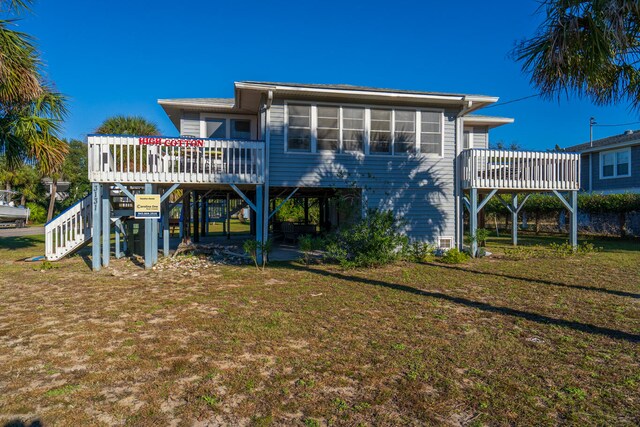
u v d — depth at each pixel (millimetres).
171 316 6305
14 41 10484
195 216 19062
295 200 23297
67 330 5617
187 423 3238
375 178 13367
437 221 13875
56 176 16625
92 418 3303
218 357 4605
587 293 7910
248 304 7047
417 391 3783
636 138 23062
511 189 14109
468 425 3225
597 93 8461
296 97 12727
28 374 4168
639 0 6527
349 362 4457
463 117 15586
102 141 10758
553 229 25297
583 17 7055
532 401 3598
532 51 7555
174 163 11414
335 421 3275
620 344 5016
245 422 3260
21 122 11828
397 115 13578
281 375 4121
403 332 5484
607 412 3418
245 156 11688
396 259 11680
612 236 21453
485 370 4246
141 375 4129
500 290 8180
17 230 28516
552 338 5242
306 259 11852
